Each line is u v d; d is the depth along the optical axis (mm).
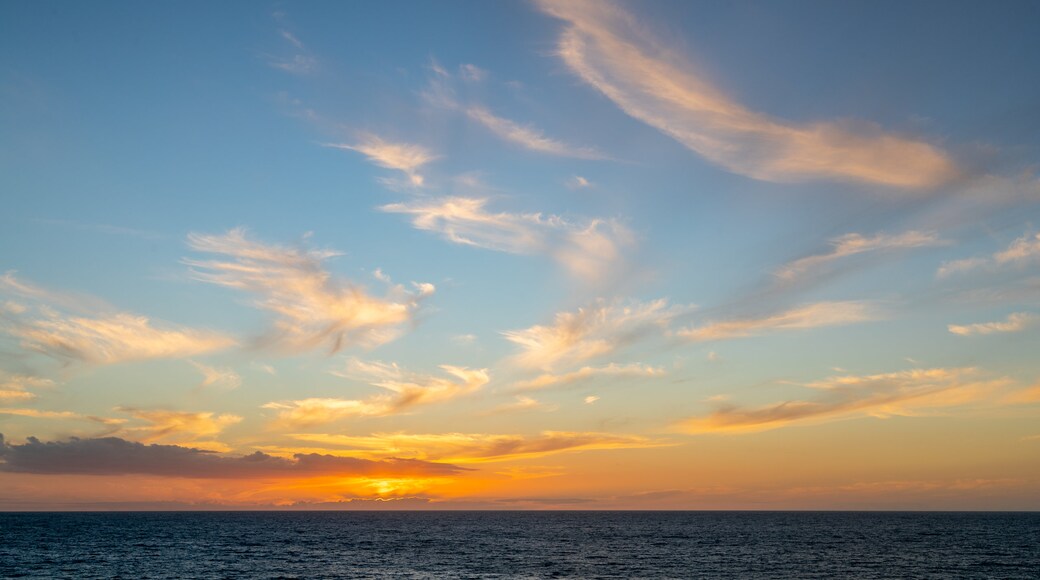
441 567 98562
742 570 93062
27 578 84125
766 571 91500
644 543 149250
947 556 111875
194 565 100062
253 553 122438
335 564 102562
